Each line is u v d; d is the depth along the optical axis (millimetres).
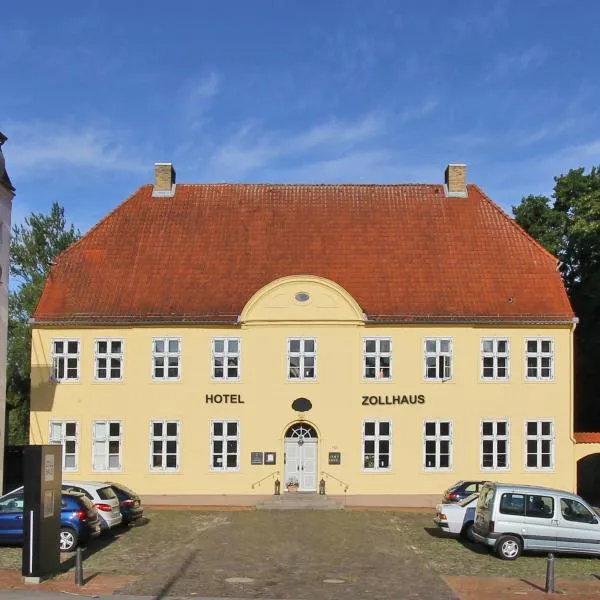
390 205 44094
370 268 41000
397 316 39156
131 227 43062
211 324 39250
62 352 39531
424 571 22312
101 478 38812
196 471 38750
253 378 39062
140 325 39344
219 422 39000
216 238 42406
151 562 23172
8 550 24812
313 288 39344
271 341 39219
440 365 39281
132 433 38969
